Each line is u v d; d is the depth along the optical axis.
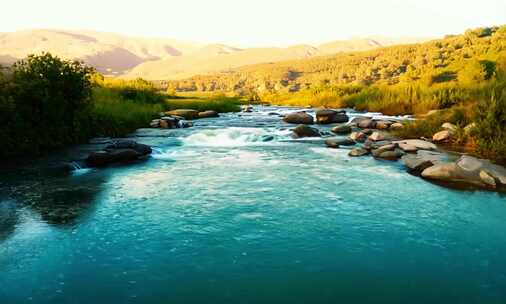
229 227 9.10
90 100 21.47
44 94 17.88
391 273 7.03
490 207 10.34
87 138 21.19
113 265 7.32
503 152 15.70
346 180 13.12
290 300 6.23
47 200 10.98
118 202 10.89
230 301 6.19
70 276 6.93
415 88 40.47
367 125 26.61
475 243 8.23
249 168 15.16
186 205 10.66
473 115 21.28
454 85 40.22
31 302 6.14
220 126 28.56
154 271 7.11
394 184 12.55
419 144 18.03
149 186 12.56
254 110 50.06
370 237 8.54
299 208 10.38
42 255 7.68
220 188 12.32
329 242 8.30
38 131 17.61
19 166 14.91
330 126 28.97
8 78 18.08
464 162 13.12
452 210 10.15
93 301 6.17
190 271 7.11
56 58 19.42
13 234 8.63
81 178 13.55
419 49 185.50
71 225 9.20
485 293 6.40
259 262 7.44
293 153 18.41
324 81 183.00
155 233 8.77
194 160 16.88
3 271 7.07
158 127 27.44
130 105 31.94
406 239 8.42
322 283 6.71
